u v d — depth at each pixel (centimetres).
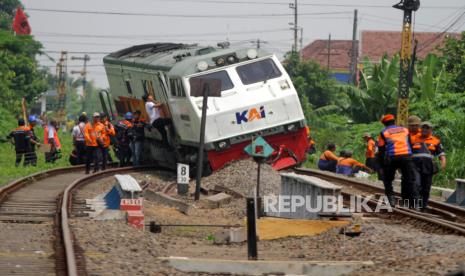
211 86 4919
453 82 10038
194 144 5784
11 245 2895
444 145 8025
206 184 5400
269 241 3472
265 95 5772
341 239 3250
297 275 2630
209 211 4416
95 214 3756
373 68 10844
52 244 2944
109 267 2567
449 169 7044
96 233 3197
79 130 6956
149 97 6388
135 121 6794
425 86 9544
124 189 3766
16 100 15662
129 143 7162
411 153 4084
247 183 5159
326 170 6481
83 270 2491
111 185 5603
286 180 4331
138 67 6850
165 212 4247
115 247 2936
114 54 7850
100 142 6281
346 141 9481
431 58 10125
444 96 8994
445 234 3300
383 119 4188
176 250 3119
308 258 2931
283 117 5784
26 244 2923
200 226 3716
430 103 8975
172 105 6053
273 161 5775
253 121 5728
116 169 6531
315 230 3516
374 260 2762
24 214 3866
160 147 6706
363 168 6319
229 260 2688
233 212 4312
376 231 3291
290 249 3219
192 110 5672
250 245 2886
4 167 7050
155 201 4691
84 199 4625
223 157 5691
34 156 7288
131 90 7200
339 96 15600
